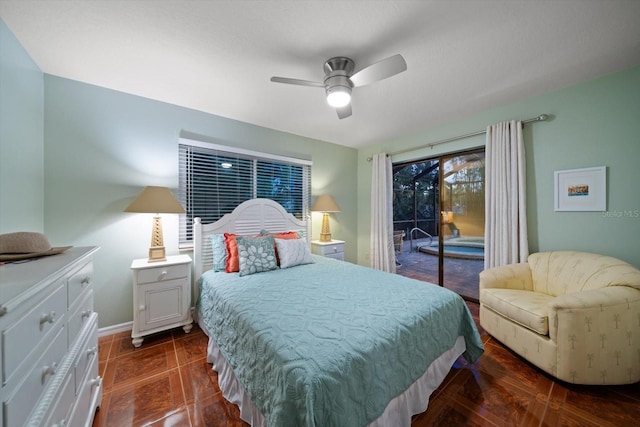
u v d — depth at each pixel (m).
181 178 2.62
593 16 1.41
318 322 1.22
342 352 0.99
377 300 1.52
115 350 1.97
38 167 1.87
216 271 2.37
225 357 1.48
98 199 2.19
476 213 3.08
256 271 2.22
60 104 2.02
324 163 3.94
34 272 0.83
